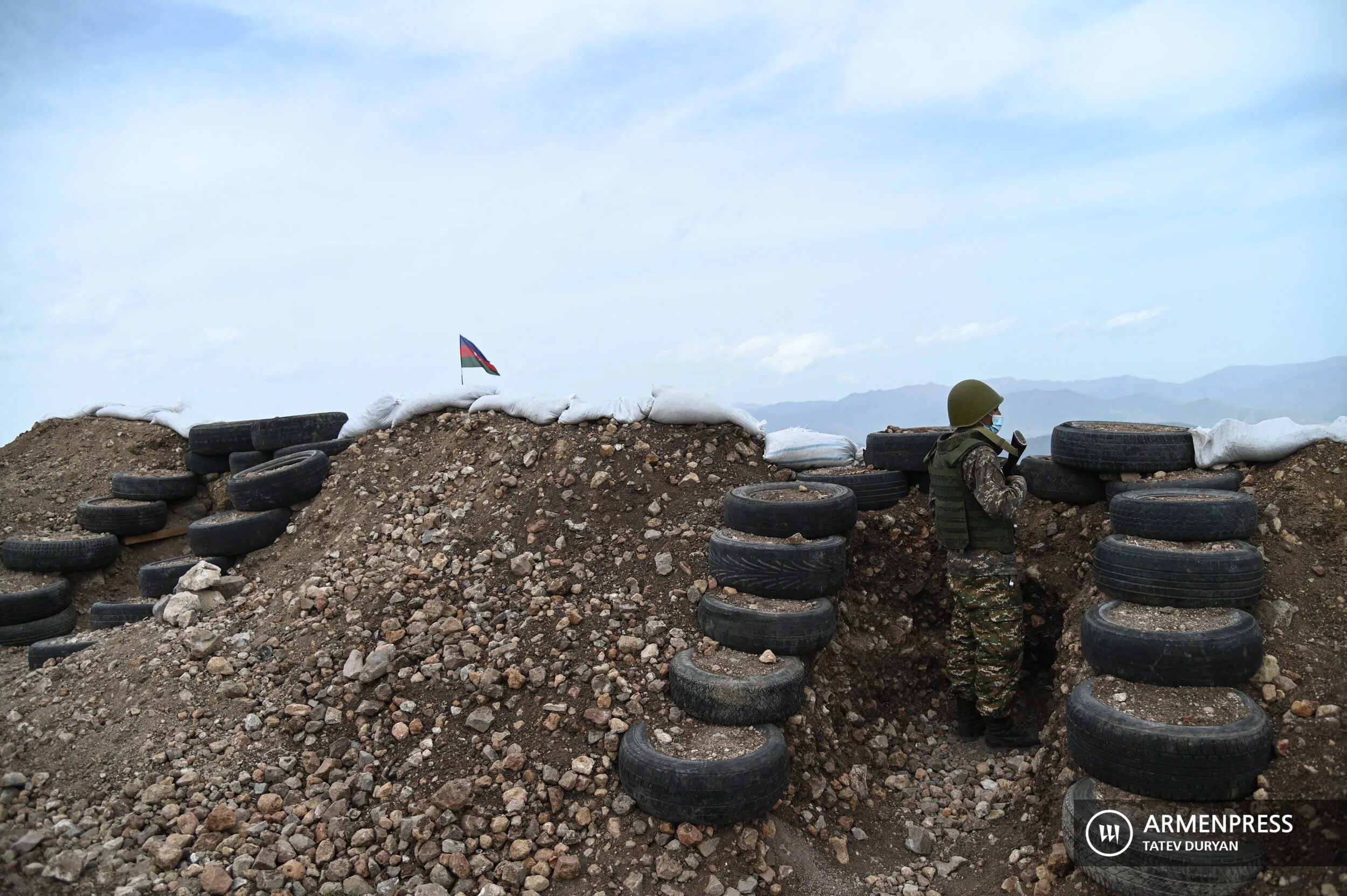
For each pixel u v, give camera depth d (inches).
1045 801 183.6
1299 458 223.3
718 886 166.9
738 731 190.2
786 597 218.2
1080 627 206.7
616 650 212.7
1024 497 214.2
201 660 222.2
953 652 225.8
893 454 270.5
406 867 171.5
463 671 208.7
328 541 285.6
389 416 345.1
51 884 159.2
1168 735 156.4
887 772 214.4
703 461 285.1
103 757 190.5
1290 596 192.4
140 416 464.4
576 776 185.3
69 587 358.3
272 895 163.0
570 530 252.4
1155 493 215.6
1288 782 155.9
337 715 202.5
